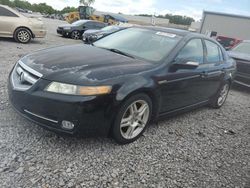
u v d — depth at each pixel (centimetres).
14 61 791
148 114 400
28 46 1161
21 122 396
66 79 327
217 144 438
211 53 545
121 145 379
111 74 349
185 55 452
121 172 321
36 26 1259
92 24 1980
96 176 306
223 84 596
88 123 330
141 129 400
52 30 2408
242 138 481
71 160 327
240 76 869
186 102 479
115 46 467
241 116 607
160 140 414
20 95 346
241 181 345
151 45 452
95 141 376
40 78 336
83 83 325
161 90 403
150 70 389
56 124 328
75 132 329
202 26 2314
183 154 386
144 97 382
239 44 1009
